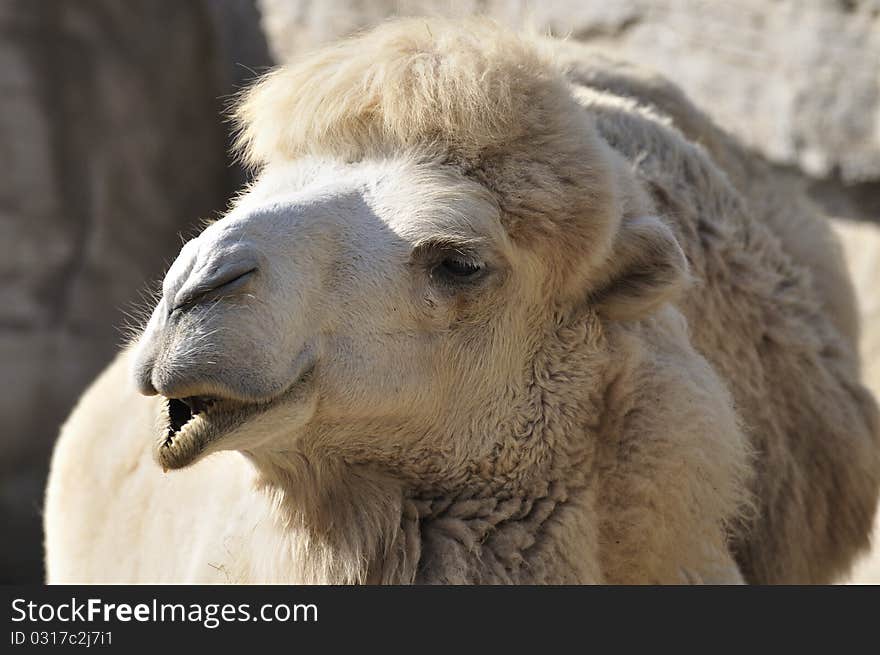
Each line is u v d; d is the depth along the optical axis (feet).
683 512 37.17
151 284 109.50
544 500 36.47
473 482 36.42
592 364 36.91
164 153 109.91
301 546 36.40
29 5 103.60
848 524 47.62
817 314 48.16
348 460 35.78
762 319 45.60
